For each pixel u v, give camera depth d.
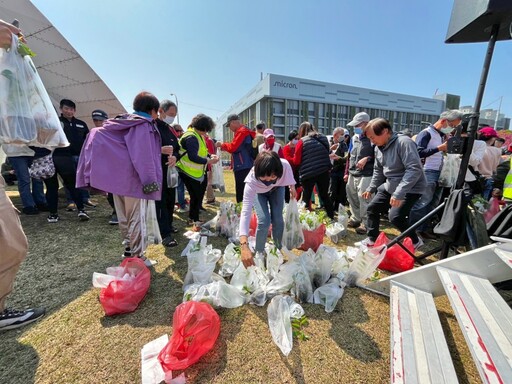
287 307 1.75
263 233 2.17
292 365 1.40
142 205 2.31
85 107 7.29
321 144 3.79
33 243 3.01
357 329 1.68
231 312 1.83
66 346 1.50
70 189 3.77
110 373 1.33
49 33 4.91
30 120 1.63
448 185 3.21
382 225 4.01
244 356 1.46
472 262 1.61
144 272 2.00
